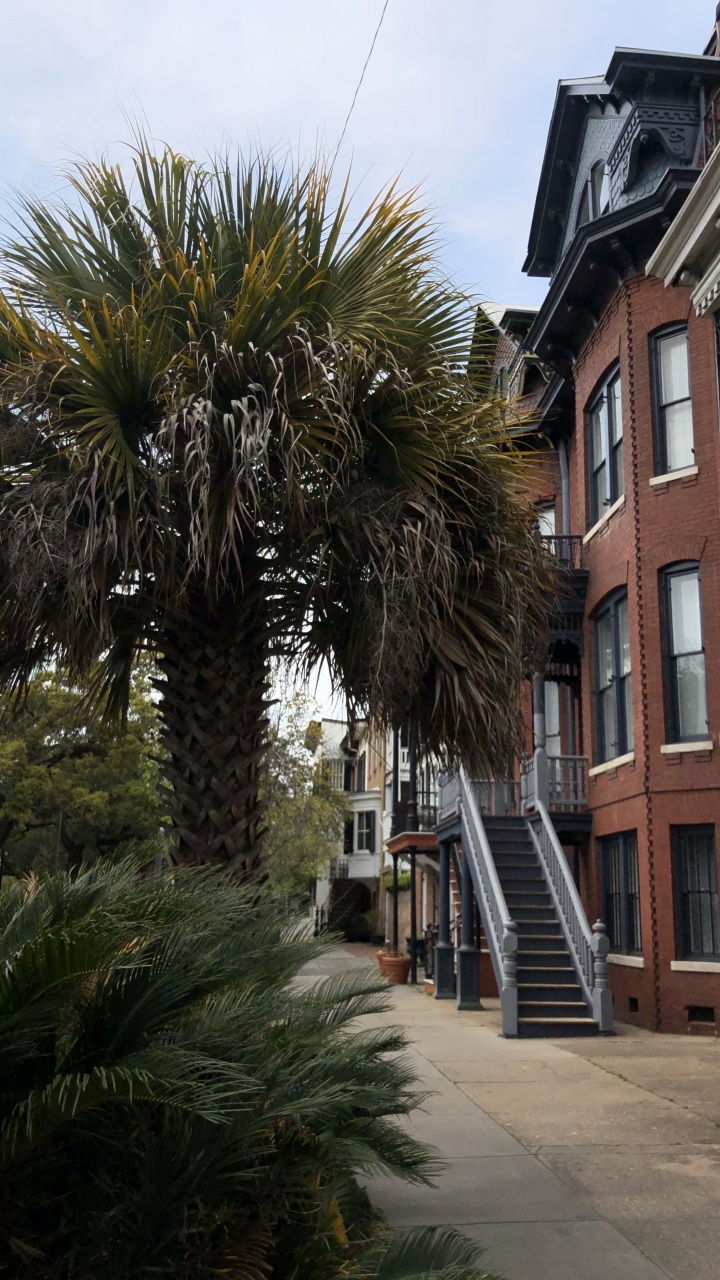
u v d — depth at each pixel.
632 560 14.30
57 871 3.80
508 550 6.93
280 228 6.45
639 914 14.03
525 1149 7.18
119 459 5.87
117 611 6.62
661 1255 5.21
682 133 14.70
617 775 14.74
